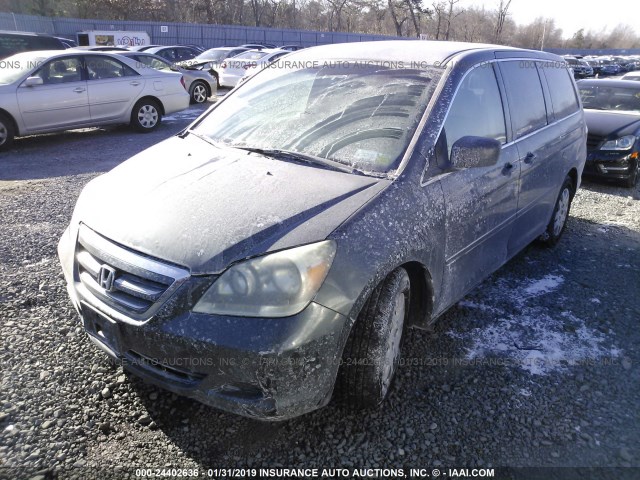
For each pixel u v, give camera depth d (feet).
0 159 26.63
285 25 194.59
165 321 7.01
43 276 12.63
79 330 10.43
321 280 6.98
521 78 12.81
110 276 7.52
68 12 138.82
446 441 8.07
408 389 9.20
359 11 203.00
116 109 33.17
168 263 7.19
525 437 8.21
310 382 7.04
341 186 8.30
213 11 167.43
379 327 7.82
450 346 10.57
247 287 6.86
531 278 13.96
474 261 10.59
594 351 10.61
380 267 7.54
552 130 13.92
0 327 10.36
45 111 29.84
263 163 9.18
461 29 208.44
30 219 16.71
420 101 9.67
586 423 8.56
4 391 8.60
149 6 147.64
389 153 8.98
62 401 8.49
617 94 27.63
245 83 12.56
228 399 7.04
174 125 37.93
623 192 24.07
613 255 15.83
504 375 9.70
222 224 7.45
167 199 8.17
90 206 8.77
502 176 10.95
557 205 15.56
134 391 8.81
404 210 8.22
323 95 10.66
